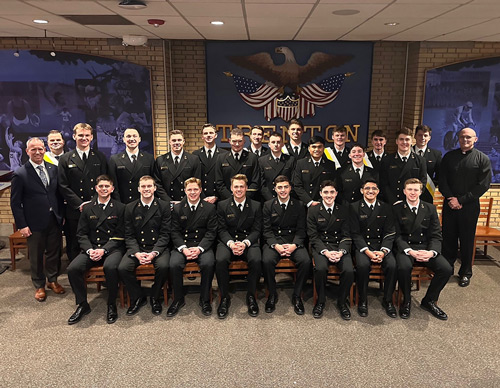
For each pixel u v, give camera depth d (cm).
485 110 600
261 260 395
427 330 362
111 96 601
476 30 469
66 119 602
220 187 475
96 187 395
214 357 325
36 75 587
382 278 397
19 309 397
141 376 303
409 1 316
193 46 629
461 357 325
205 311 388
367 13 369
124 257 387
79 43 589
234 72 637
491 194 621
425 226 397
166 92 611
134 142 449
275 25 447
